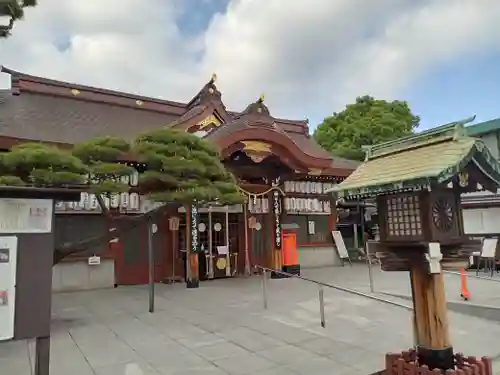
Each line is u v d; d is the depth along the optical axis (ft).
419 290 13.87
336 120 94.32
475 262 48.67
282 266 49.44
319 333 22.21
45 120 44.29
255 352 18.90
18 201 11.34
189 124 46.85
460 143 12.86
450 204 13.78
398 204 14.19
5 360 18.60
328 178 59.16
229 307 29.96
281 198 51.80
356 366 16.78
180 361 17.79
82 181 22.58
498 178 13.38
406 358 14.49
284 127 67.51
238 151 44.60
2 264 10.90
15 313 10.92
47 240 11.61
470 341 21.29
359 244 71.20
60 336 22.29
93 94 52.06
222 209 48.91
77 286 40.09
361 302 30.89
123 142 25.48
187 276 42.42
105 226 41.57
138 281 43.98
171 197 25.14
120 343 20.79
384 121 84.02
